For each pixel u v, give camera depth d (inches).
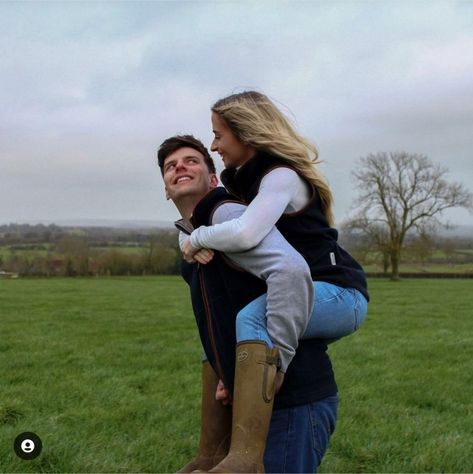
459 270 2465.6
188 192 108.3
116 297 1063.6
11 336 518.9
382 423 251.3
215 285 101.6
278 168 101.0
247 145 104.4
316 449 99.3
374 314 754.2
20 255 2372.0
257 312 95.6
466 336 538.3
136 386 321.1
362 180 2320.4
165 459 205.5
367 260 2381.9
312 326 98.8
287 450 96.5
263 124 102.5
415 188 2315.5
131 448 215.2
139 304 896.3
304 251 101.3
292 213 100.8
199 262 101.0
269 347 92.6
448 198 2304.4
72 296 1085.1
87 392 301.0
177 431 236.5
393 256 2314.2
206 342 106.7
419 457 209.9
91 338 507.8
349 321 101.6
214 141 108.1
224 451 110.9
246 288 99.3
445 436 232.8
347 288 102.9
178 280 2039.9
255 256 95.0
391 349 454.0
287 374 98.4
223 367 101.5
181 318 681.0
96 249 2496.3
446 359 412.8
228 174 108.8
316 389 99.7
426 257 2335.1
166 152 112.5
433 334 549.0
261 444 90.5
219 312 101.1
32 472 192.5
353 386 319.6
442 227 2341.3
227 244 94.4
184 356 414.6
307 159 103.3
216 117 106.5
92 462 199.3
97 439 223.3
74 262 2379.4
